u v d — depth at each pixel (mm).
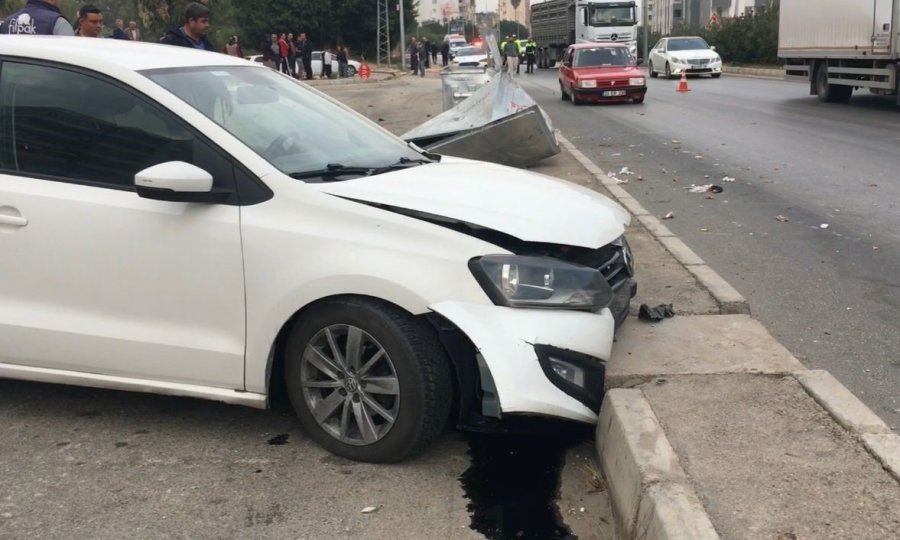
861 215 8094
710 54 33188
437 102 23016
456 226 3547
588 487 3529
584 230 3824
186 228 3668
